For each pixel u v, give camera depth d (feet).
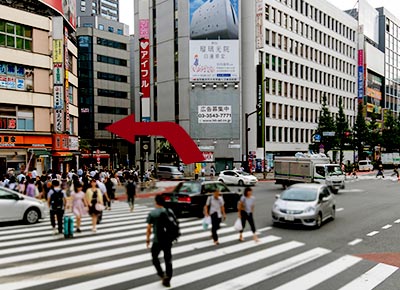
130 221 48.85
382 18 299.58
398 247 35.17
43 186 54.70
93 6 368.89
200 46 153.79
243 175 108.27
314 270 27.78
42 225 46.44
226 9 152.97
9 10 97.60
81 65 231.71
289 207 44.11
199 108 154.81
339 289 23.81
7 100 97.19
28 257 31.12
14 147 97.76
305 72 200.54
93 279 25.49
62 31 106.32
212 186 54.49
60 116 105.91
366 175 165.78
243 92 166.20
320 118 175.32
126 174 64.95
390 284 24.80
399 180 134.10
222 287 23.98
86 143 193.67
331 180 86.79
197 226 45.60
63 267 28.30
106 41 240.53
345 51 239.50
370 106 273.33
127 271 27.35
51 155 105.29
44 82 105.19
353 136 200.34
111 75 242.37
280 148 179.93
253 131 164.14
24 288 23.71
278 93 179.63
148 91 158.51
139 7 168.25
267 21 172.96
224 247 34.96
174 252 33.04
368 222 49.21
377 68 284.00
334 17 226.17
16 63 98.84
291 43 189.98
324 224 47.62
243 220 37.29
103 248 34.27
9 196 46.42
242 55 166.50
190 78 154.10
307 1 201.77
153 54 172.24
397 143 242.99
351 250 33.96
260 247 34.99
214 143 154.51
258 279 25.64
